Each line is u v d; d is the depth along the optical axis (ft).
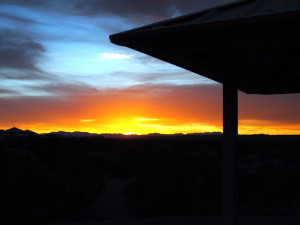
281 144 174.40
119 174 66.49
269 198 41.32
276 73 19.52
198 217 33.94
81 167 62.03
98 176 42.34
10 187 35.55
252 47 12.10
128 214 39.86
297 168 74.69
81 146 106.93
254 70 18.78
